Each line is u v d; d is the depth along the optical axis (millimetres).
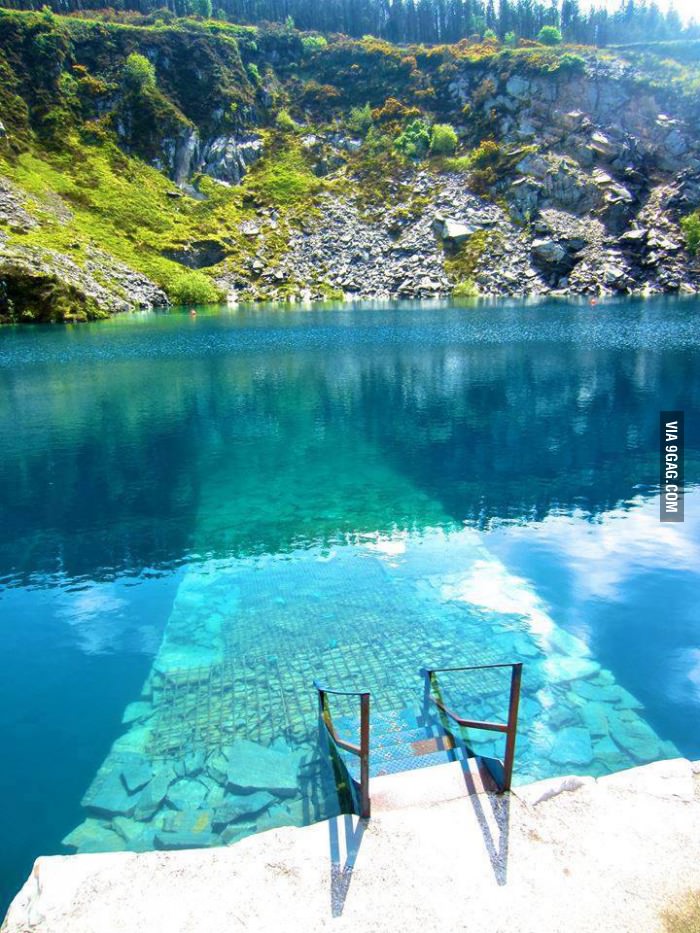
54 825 5910
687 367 29891
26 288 55125
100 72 88750
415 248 79000
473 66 96250
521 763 6375
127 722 7449
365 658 8617
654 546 12219
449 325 48719
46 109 82125
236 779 6367
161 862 4418
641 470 16719
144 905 4082
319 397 26250
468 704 7465
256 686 8031
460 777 5133
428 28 124000
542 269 75062
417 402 24953
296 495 15523
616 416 22094
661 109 81688
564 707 7398
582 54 91562
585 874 4199
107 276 65812
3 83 80500
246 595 10609
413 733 6547
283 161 91625
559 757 6496
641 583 10742
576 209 78000
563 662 8414
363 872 4238
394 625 9484
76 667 8695
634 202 76875
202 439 20469
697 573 11086
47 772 6648
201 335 46531
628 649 8742
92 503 15188
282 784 6266
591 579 10922
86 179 78125
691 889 4086
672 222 75000
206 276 74875
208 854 4461
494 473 16828
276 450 19234
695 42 90688
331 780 6281
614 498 14859
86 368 33688
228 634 9398
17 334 48156
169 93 92125
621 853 4367
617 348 35781
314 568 11609
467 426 21406
